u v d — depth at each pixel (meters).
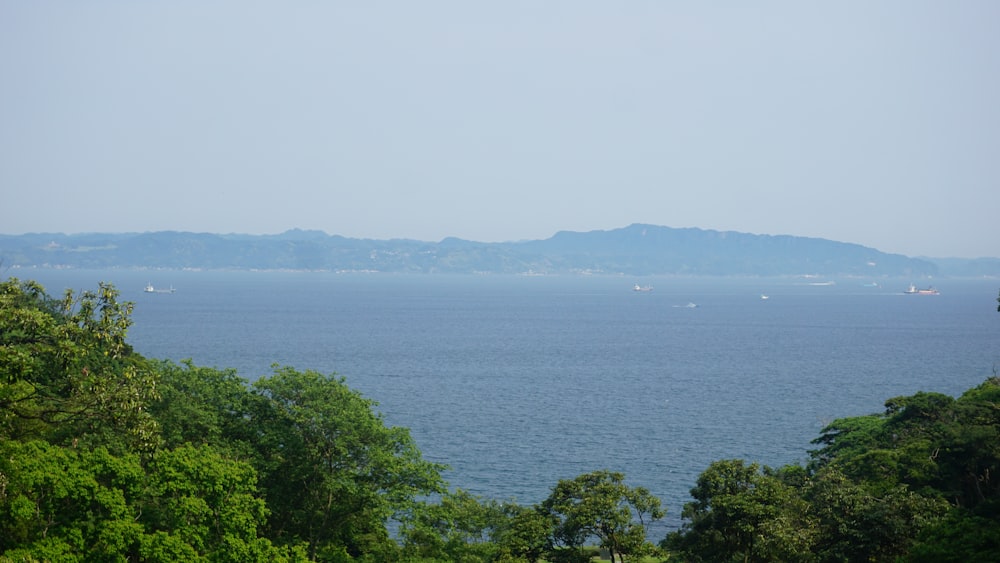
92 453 55.66
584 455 149.00
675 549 72.25
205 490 57.66
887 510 66.81
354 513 71.62
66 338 50.25
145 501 57.59
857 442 100.56
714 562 69.69
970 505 81.56
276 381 73.19
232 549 55.81
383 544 74.56
